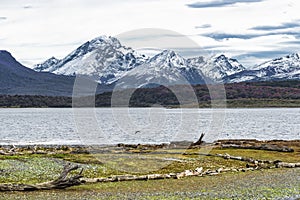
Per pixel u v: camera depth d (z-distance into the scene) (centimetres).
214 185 3469
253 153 5609
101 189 3262
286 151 5856
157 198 2930
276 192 3170
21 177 3666
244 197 2983
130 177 3691
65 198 2906
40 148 6594
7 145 7806
